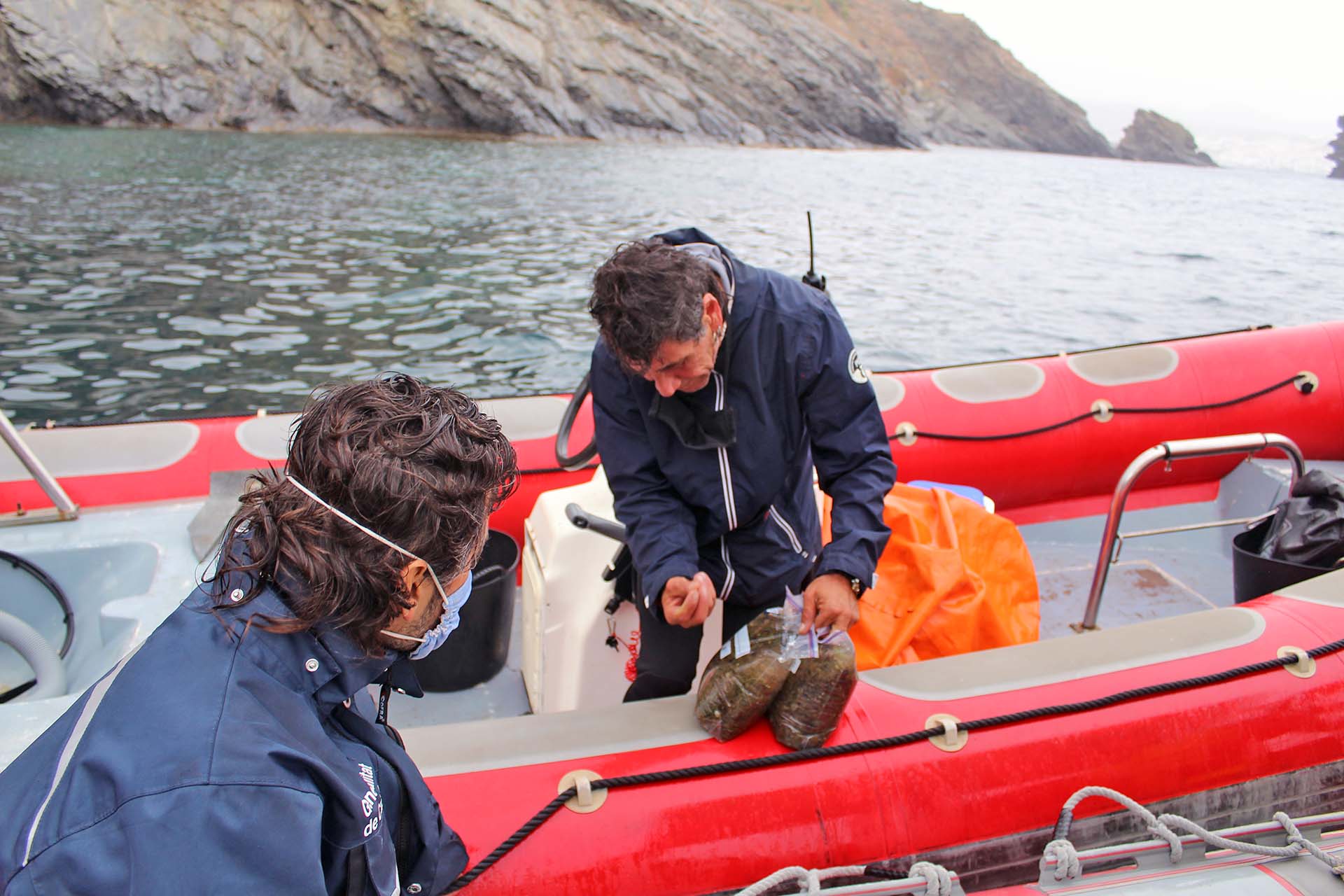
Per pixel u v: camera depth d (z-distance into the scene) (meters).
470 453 0.84
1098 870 1.74
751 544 1.81
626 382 1.72
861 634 2.28
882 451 1.74
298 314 7.61
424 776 1.54
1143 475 3.73
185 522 2.58
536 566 2.35
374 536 0.79
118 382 5.97
